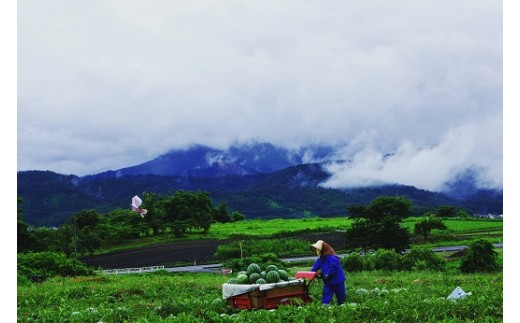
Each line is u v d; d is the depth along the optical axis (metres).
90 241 79.19
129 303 18.80
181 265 66.31
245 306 15.35
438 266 36.34
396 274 32.72
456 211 117.56
